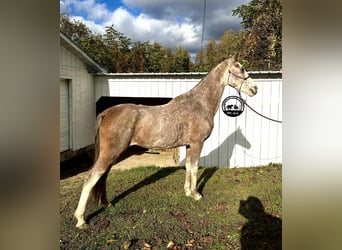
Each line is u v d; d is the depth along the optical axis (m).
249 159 5.46
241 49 9.83
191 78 5.59
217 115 5.43
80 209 2.61
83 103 6.05
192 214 2.97
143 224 2.71
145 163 6.10
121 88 6.15
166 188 3.85
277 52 8.48
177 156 5.90
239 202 3.32
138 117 2.86
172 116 3.04
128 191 3.71
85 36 13.86
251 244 2.33
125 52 14.22
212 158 5.50
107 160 2.68
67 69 5.44
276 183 4.15
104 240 2.39
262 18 8.80
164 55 15.26
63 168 5.67
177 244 2.35
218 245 2.33
